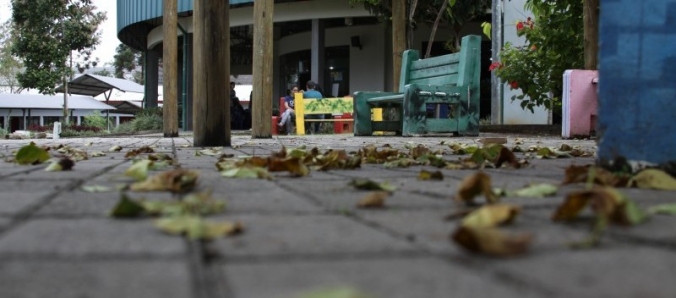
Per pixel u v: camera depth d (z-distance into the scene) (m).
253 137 8.59
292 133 13.74
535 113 13.50
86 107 34.34
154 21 21.03
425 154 3.90
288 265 1.11
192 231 1.34
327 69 21.62
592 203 1.51
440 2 12.71
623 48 2.68
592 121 8.20
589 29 8.07
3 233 1.41
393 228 1.49
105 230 1.44
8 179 2.71
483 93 18.75
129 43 25.92
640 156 2.65
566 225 1.53
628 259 1.16
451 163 3.55
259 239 1.35
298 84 23.30
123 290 0.95
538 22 9.89
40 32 24.97
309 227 1.51
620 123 2.70
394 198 2.08
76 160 4.13
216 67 5.72
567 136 8.16
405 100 9.23
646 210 1.72
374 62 20.52
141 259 1.15
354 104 10.62
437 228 1.49
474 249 1.17
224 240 1.34
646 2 2.62
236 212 1.77
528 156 4.61
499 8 13.59
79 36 25.52
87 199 2.04
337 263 1.12
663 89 2.59
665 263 1.12
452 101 9.18
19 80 25.27
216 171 3.18
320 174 3.06
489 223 1.46
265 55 8.38
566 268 1.08
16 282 1.00
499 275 1.03
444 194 2.19
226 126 5.89
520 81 10.31
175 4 10.18
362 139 8.48
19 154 3.58
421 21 13.30
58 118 36.59
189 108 20.02
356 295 0.77
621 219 1.50
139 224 1.53
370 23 20.42
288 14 18.36
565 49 9.50
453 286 0.96
